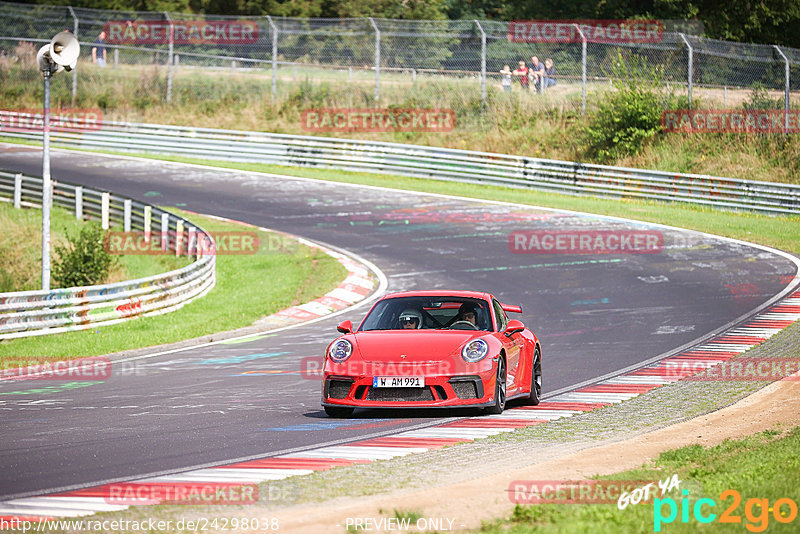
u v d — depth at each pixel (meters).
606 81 162.62
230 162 155.62
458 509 21.64
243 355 58.66
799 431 31.95
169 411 39.22
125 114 178.38
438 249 100.50
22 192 126.69
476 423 35.41
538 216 117.69
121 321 73.12
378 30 169.38
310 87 179.12
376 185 139.00
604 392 43.84
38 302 67.94
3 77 188.38
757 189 120.88
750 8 193.25
